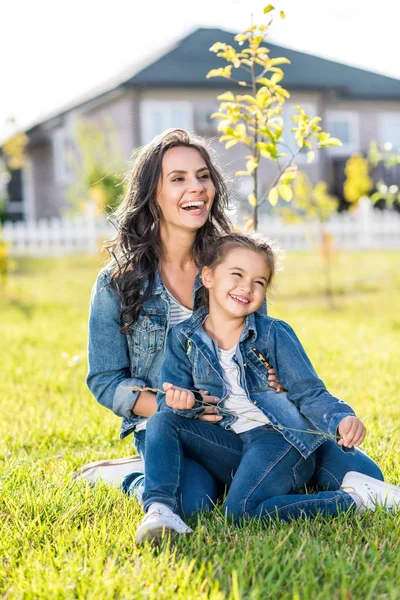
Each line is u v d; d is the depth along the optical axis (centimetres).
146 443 286
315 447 293
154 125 2405
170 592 217
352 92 2598
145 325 324
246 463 288
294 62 2717
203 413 297
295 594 208
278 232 1733
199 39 2570
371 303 1174
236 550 247
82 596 217
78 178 2428
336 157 2673
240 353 304
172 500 272
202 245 335
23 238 1833
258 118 416
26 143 2755
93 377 329
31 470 346
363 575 223
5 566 244
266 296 340
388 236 1823
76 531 268
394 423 441
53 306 1160
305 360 303
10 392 567
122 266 325
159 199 328
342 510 281
